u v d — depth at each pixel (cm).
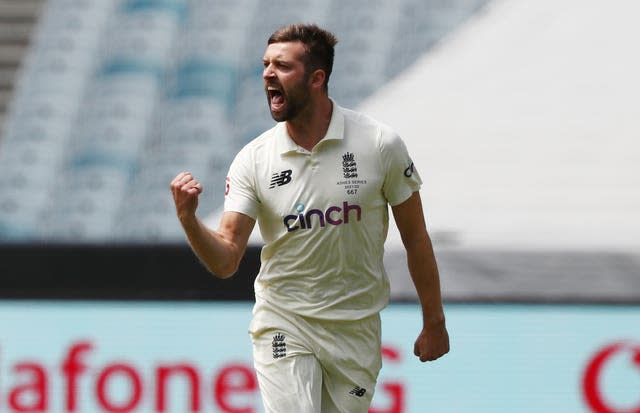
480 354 2142
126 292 2258
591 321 2139
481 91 2514
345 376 1259
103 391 2189
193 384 2169
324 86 1216
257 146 1233
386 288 1281
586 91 2470
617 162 2370
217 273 1208
